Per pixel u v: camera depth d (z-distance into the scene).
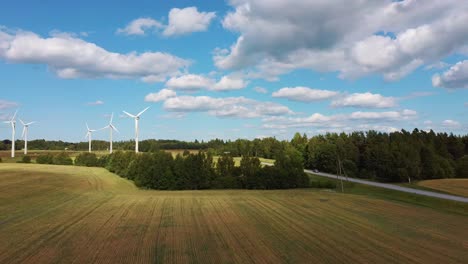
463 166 103.12
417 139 127.88
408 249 23.27
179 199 49.06
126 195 52.81
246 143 166.12
